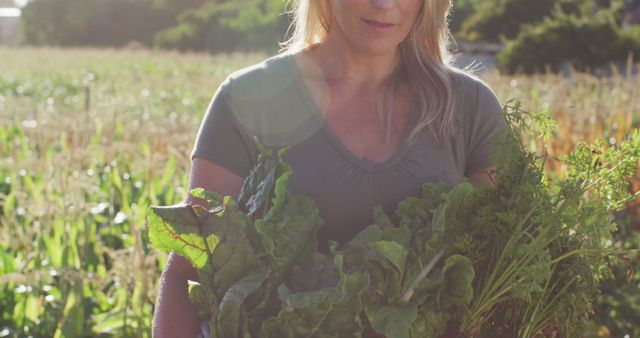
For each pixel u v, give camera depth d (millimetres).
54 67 30703
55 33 79250
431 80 2004
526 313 1739
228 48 57844
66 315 4125
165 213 1716
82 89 23047
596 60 27000
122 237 4965
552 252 1741
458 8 50250
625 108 9094
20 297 4598
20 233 4742
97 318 4199
